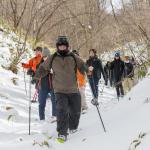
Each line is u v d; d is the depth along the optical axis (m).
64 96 7.17
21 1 20.62
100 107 10.36
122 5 15.12
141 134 5.37
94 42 30.14
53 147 6.64
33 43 19.31
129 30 15.81
